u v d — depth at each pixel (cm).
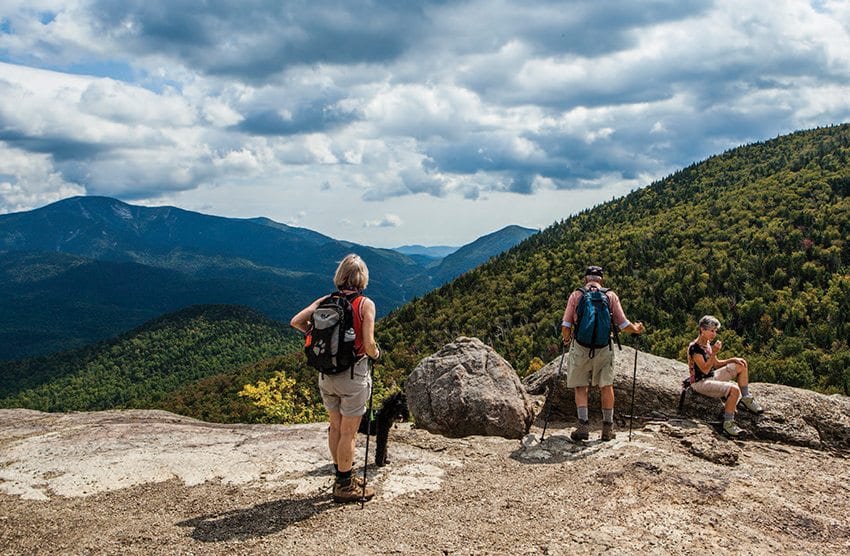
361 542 443
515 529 471
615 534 459
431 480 590
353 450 532
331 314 515
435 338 11788
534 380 1095
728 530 479
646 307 11150
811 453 765
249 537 453
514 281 13850
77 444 709
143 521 488
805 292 10300
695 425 828
